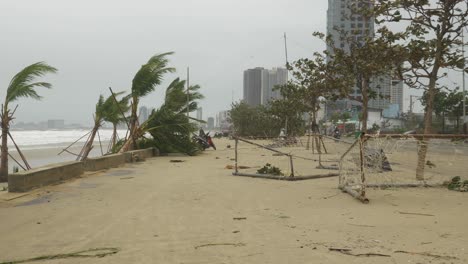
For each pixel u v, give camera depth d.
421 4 12.80
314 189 11.70
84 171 16.44
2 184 16.48
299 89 34.03
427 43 13.30
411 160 19.88
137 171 17.09
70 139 93.69
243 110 72.19
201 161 22.62
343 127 85.88
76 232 7.01
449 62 13.14
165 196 10.70
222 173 16.20
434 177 13.73
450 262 5.11
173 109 28.16
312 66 23.80
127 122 27.42
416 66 13.46
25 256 5.71
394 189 11.41
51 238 6.64
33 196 10.69
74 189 11.90
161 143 27.83
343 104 96.56
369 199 9.91
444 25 12.92
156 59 26.47
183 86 31.16
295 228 7.12
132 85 26.61
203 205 9.44
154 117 27.33
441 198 10.04
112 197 10.56
